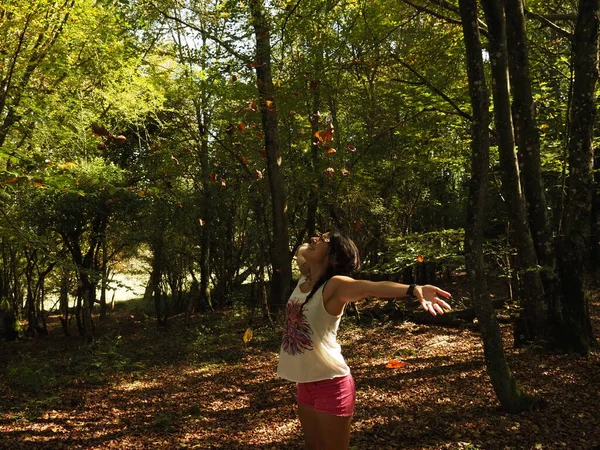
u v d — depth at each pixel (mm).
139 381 9648
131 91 12695
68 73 11031
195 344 13008
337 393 2834
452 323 12797
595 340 8391
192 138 16344
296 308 2896
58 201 13734
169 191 14016
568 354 8125
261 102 12711
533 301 8422
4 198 9648
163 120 16672
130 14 13312
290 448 5398
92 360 11461
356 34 11570
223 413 7020
